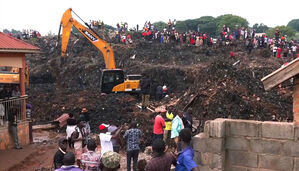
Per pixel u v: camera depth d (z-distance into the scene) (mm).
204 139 6664
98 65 36875
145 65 34250
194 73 30484
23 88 15344
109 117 20172
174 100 24141
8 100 14414
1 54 14031
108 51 26266
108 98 24625
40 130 19172
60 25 26000
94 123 19344
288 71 6121
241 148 6680
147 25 44562
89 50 40812
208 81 20047
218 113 16984
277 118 16875
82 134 12523
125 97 25156
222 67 20922
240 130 6668
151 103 24469
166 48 39625
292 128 6258
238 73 20656
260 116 16812
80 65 37406
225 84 19172
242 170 6680
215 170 6578
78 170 5637
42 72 38438
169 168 5613
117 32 45812
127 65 35750
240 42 40219
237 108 17156
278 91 21125
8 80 14914
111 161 5445
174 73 31578
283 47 38406
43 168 12406
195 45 40094
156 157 5562
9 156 13492
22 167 12680
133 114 20219
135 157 10453
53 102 23828
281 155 6355
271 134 6418
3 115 14117
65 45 25203
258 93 19500
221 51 38594
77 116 20547
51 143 16141
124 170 12086
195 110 18094
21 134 15078
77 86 35531
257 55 36531
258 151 6535
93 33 25812
